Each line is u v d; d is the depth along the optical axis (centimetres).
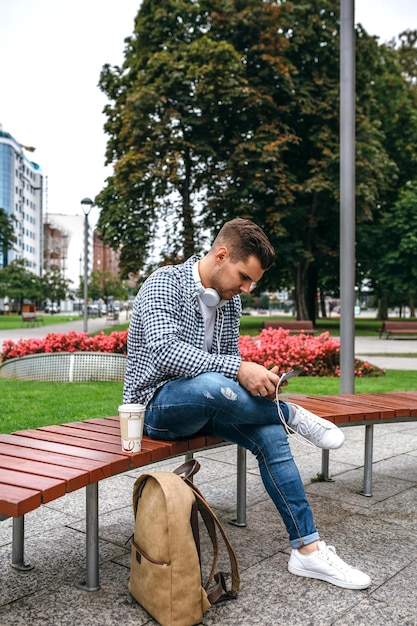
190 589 206
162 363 244
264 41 2395
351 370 567
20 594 234
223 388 237
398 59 3098
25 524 314
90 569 237
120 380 904
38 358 909
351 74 558
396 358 1532
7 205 10225
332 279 3547
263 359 1072
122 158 2314
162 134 2269
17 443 253
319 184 2303
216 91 2255
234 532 304
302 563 250
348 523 315
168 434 257
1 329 2902
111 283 10075
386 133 2992
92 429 285
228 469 428
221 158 2388
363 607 225
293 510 249
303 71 2500
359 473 418
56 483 193
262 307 11350
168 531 203
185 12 2411
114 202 2636
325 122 2447
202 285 263
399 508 341
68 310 11888
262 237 253
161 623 206
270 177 2319
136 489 222
